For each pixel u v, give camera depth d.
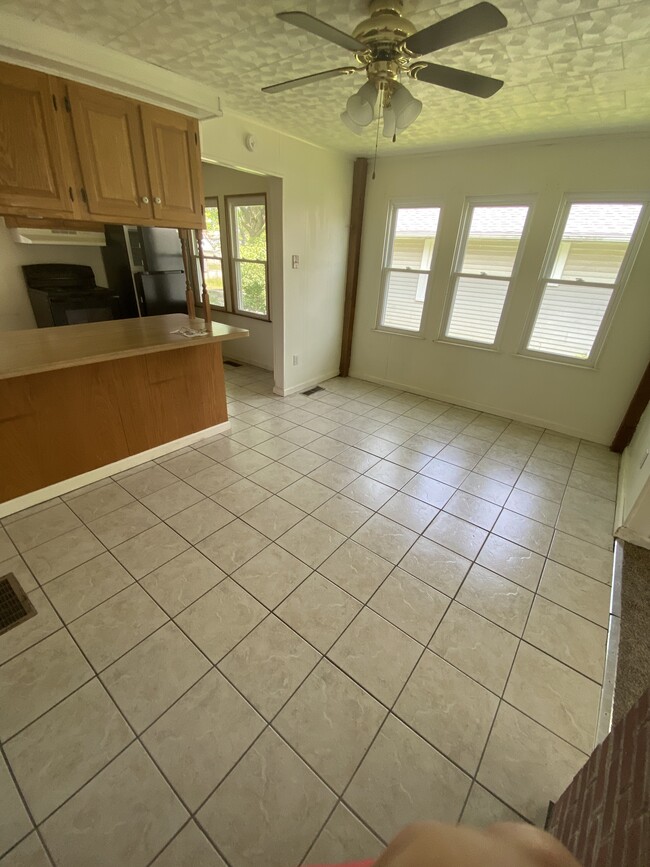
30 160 1.98
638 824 0.61
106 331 2.84
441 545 2.32
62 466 2.56
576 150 3.11
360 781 1.27
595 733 1.42
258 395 4.55
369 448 3.41
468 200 3.73
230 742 1.35
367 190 4.27
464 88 1.71
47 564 2.04
